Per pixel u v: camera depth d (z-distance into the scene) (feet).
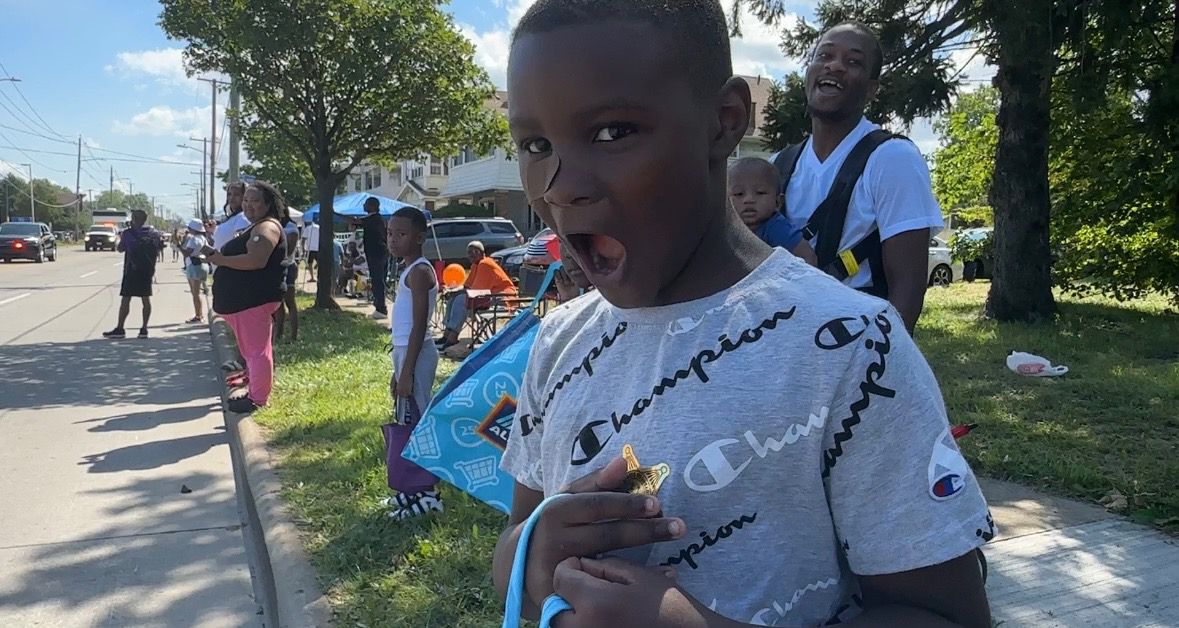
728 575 2.96
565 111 2.81
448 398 9.28
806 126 31.73
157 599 11.42
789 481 2.94
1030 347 26.61
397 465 12.14
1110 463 14.70
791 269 3.26
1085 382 20.86
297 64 38.40
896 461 2.88
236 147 66.49
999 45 26.35
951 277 59.72
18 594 11.50
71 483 16.22
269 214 20.25
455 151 43.78
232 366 24.03
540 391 3.87
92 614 10.98
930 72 30.22
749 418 2.95
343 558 11.03
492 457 9.33
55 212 318.65
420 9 38.70
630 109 2.77
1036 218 32.71
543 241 22.00
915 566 2.84
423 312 14.12
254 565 12.53
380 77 38.32
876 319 2.99
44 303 52.95
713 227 3.19
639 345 3.29
